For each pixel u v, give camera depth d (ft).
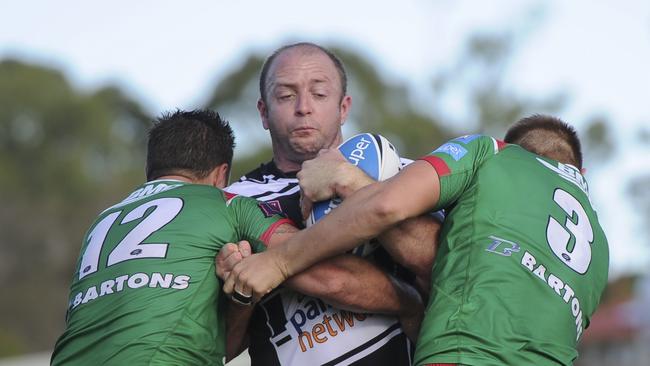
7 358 382.63
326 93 63.52
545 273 50.62
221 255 53.47
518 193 52.47
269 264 52.75
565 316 50.34
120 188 505.66
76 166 496.64
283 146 64.03
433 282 51.55
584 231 53.47
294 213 58.34
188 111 60.29
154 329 50.83
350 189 53.11
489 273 49.85
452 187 51.98
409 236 53.57
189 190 55.47
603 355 331.77
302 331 56.54
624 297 341.62
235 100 404.98
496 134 411.54
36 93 512.22
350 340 56.03
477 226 51.42
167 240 53.01
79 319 52.39
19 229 474.49
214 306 53.16
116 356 50.44
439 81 414.41
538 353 48.80
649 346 322.55
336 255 53.78
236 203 55.42
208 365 52.34
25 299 454.81
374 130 400.26
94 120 511.40
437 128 409.69
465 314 49.06
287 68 63.52
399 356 56.65
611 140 390.21
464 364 47.91
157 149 58.34
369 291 54.65
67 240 481.05
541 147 59.77
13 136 505.66
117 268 52.60
